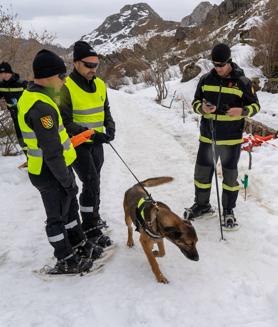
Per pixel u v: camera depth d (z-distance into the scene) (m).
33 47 9.79
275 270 3.66
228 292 3.35
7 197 5.83
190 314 3.09
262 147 7.38
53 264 3.98
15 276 3.79
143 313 3.10
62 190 3.51
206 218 4.83
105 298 3.34
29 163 3.41
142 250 4.16
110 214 5.07
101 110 4.12
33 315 3.15
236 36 21.30
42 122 3.13
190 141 8.81
